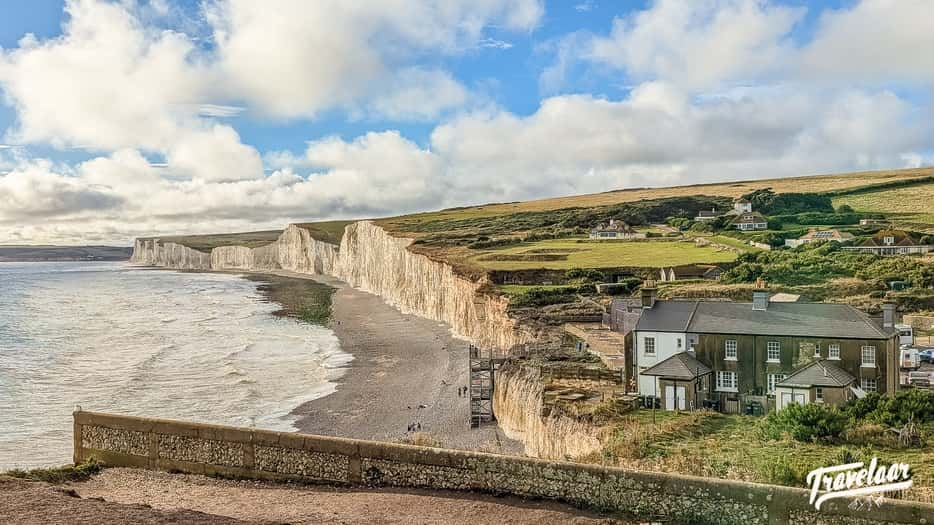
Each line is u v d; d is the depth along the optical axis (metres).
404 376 67.06
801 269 83.56
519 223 178.62
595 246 123.56
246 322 113.25
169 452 19.05
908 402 30.14
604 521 14.08
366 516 14.80
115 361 75.44
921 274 74.31
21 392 58.78
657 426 30.92
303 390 61.50
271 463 17.84
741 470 21.02
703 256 101.75
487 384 59.00
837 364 35.31
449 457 16.11
